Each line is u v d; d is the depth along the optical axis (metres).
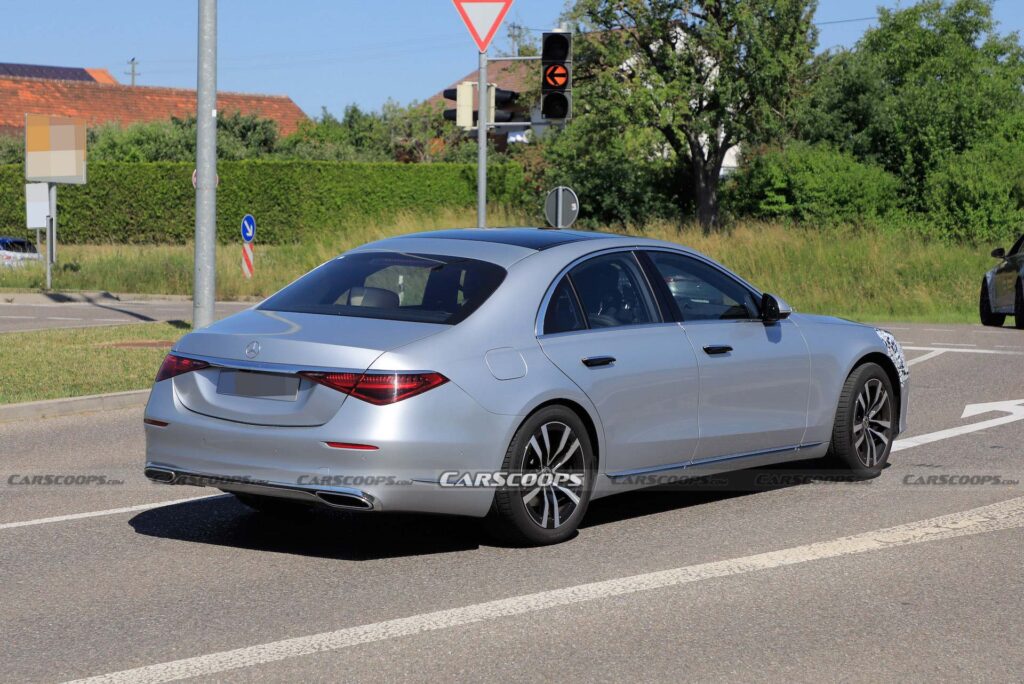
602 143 44.56
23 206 50.03
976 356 16.86
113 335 17.55
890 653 4.88
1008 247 31.34
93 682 4.52
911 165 43.28
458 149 59.84
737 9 41.62
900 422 8.88
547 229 7.61
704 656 4.83
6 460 9.25
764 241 30.70
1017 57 59.12
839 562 6.32
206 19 15.93
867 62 49.38
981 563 6.30
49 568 6.19
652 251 7.50
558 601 5.59
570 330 6.79
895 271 28.50
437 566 6.23
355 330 6.31
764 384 7.71
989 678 4.61
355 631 5.14
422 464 6.03
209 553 6.50
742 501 7.86
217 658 4.79
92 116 67.75
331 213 45.50
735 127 42.78
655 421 7.07
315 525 7.16
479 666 4.70
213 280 16.27
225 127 56.03
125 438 10.27
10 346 15.91
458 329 6.35
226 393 6.33
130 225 47.66
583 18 42.81
